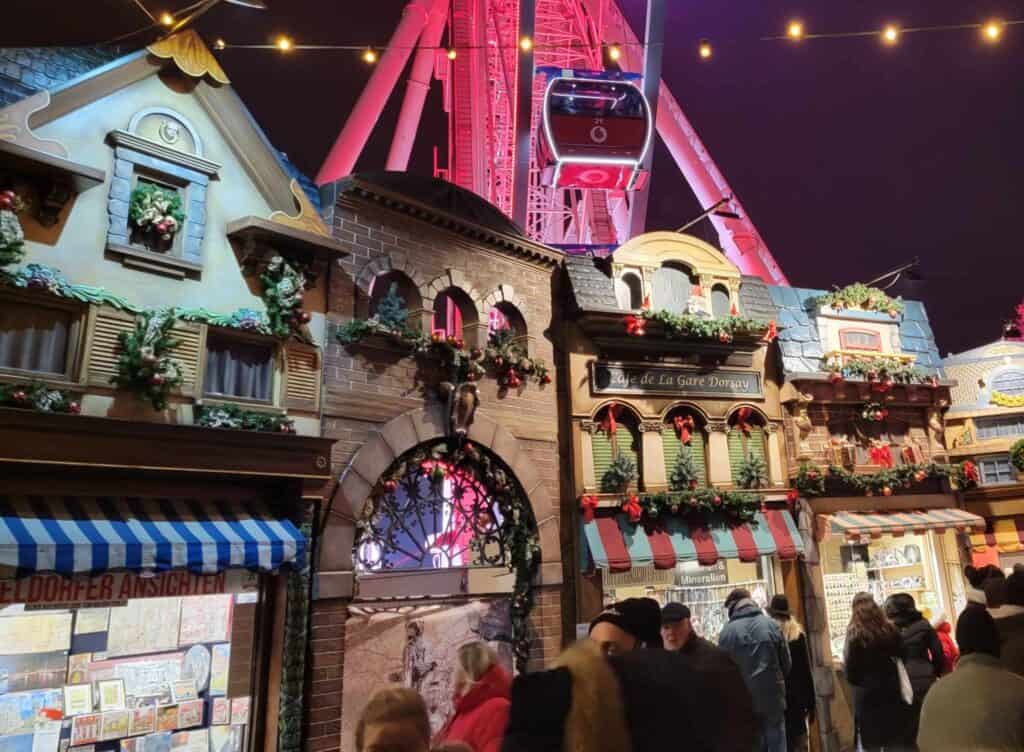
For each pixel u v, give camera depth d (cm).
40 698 723
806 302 1605
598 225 2856
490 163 3350
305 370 936
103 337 764
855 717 693
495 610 1093
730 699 285
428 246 1107
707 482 1373
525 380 1200
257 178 927
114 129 806
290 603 857
